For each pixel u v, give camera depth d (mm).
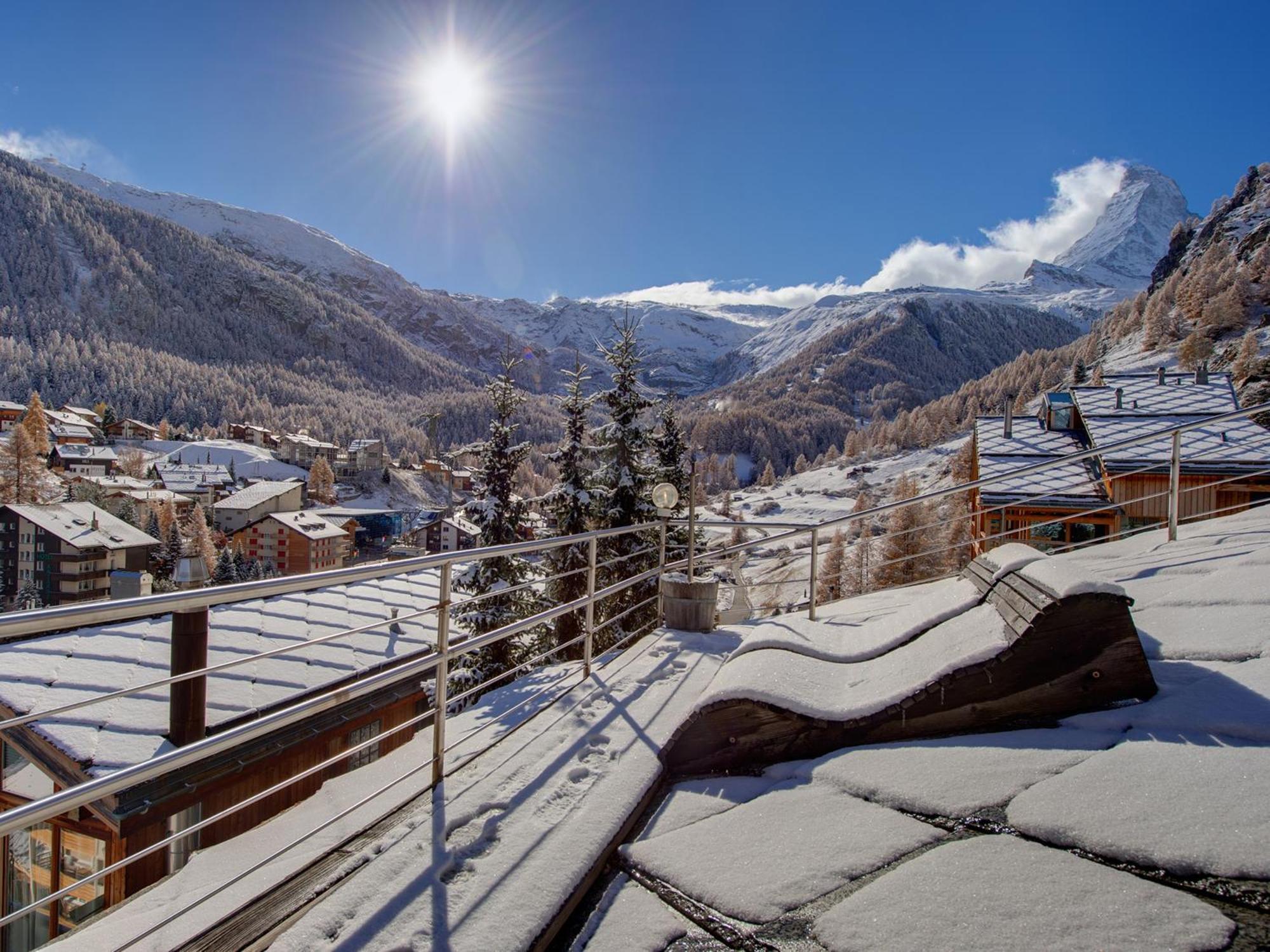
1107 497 14961
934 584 6902
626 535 15383
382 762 3967
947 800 2371
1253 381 42938
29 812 1654
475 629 12719
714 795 2834
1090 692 2793
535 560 16344
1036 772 2420
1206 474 14164
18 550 46531
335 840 2857
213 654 7543
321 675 7469
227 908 2529
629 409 16031
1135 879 1854
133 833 5586
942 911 1838
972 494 19375
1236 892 1751
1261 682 2725
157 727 6070
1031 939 1691
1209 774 2199
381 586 11852
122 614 1829
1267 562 4324
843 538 36875
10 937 6391
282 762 6988
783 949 1840
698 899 2141
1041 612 2840
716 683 3361
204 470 101625
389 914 2090
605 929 2088
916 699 2900
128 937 2457
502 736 3533
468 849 2445
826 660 3584
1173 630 3514
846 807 2471
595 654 14383
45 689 6363
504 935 1991
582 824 2557
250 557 71188
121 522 51969
